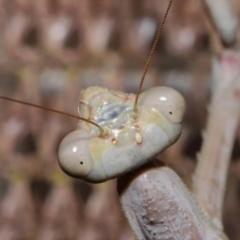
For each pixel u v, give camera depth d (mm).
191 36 118
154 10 119
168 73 117
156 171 52
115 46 122
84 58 121
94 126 51
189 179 115
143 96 52
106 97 52
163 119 51
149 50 120
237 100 68
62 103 121
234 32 70
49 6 122
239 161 117
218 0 70
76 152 50
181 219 51
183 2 117
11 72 122
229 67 70
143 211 51
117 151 50
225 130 67
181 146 117
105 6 120
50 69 121
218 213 63
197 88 115
